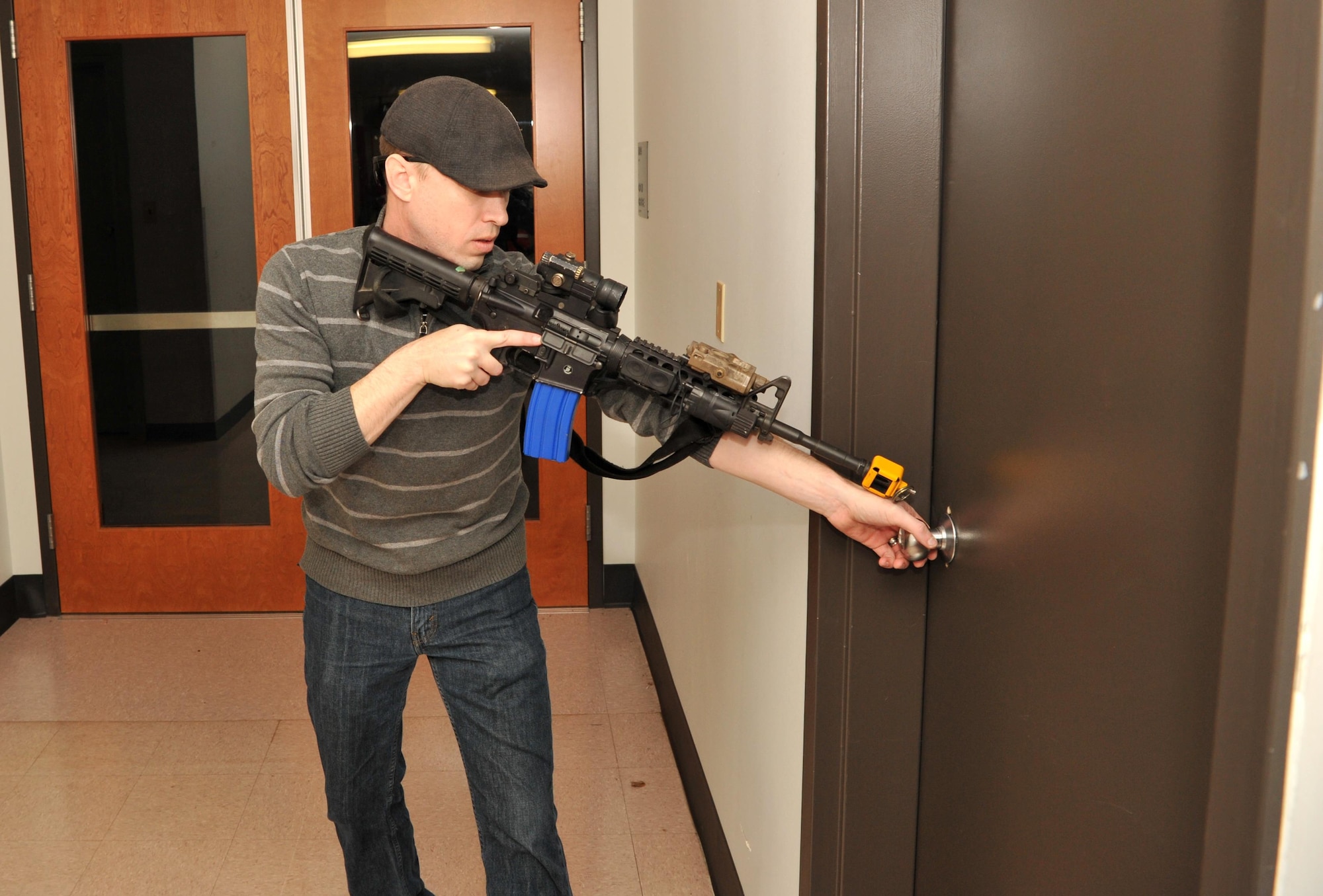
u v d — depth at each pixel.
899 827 1.46
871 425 1.35
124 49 3.23
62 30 3.21
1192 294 0.81
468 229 1.40
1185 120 0.81
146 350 3.39
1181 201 0.82
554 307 1.35
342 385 1.45
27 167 3.27
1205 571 0.81
